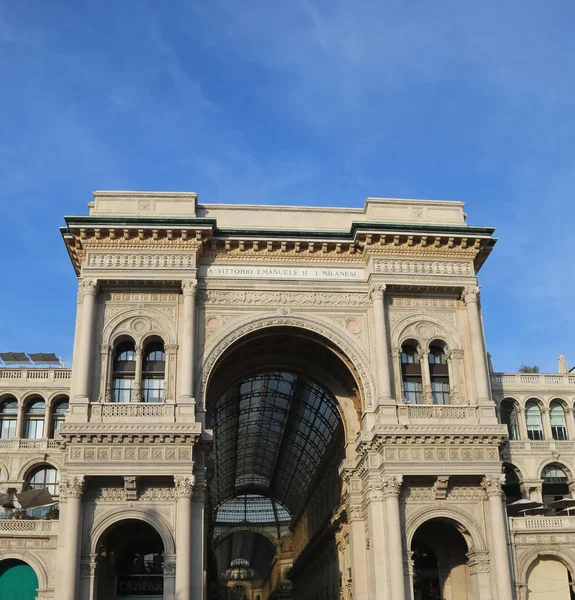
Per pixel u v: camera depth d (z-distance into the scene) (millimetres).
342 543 60344
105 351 48438
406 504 46875
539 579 48125
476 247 52281
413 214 53469
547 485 62812
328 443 71000
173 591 43094
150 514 44688
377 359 49219
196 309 49594
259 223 53469
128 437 44906
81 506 43969
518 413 64375
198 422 45938
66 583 41750
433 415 48469
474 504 47500
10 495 52656
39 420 65875
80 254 50500
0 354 69812
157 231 49531
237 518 127188
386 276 50938
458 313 52156
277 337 53062
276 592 128250
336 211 54250
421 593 51438
